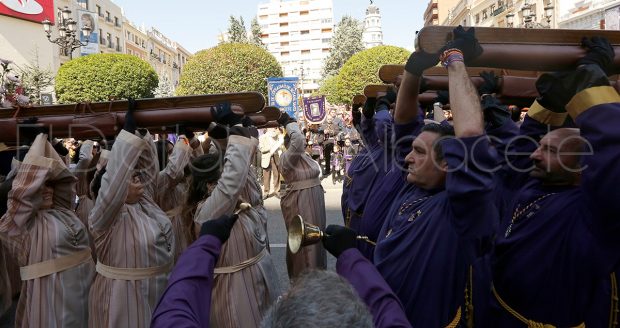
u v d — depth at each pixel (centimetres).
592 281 181
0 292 398
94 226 265
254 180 349
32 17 2831
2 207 307
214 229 156
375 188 304
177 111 289
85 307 295
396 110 255
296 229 153
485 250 175
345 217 459
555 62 174
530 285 194
